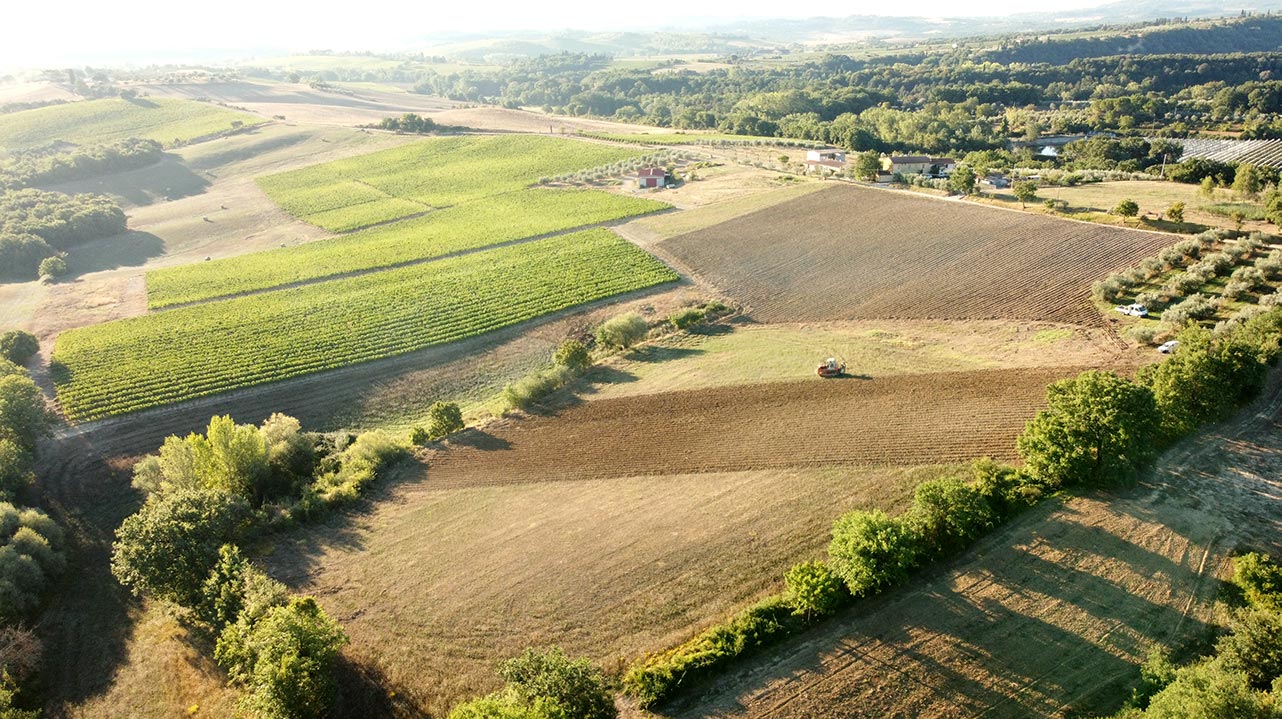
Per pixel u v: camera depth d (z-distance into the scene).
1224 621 34.78
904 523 39.69
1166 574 37.66
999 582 37.94
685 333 77.50
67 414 68.44
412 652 37.56
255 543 47.91
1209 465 46.16
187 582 41.97
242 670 36.19
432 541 46.56
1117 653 33.62
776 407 58.88
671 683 33.38
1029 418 53.19
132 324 89.06
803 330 75.88
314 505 50.59
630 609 38.66
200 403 70.75
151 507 51.19
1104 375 44.72
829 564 38.53
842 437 53.19
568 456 54.84
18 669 39.12
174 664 39.62
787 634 35.88
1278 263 72.06
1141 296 71.81
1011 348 66.56
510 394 63.38
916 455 49.94
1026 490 44.19
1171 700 27.92
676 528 44.91
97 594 46.16
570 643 36.94
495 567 43.22
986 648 34.25
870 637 35.31
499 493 51.16
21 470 57.09
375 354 78.25
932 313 76.88
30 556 45.50
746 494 47.62
